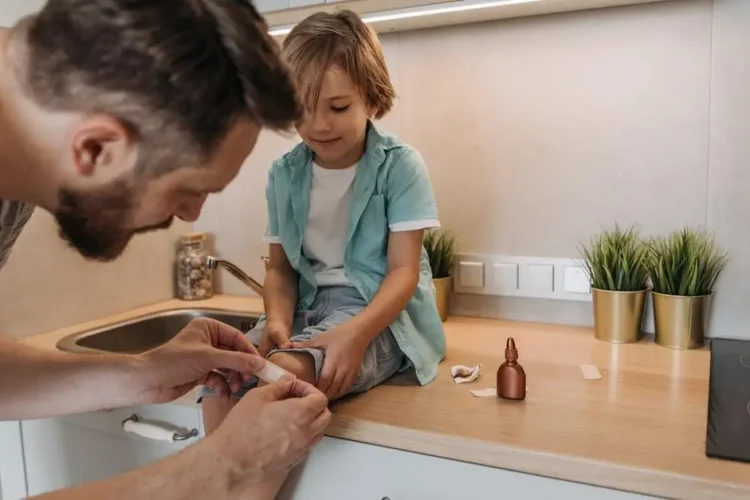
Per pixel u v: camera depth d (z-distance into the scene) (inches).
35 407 37.2
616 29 52.6
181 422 44.4
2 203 32.5
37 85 24.8
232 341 41.6
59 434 50.7
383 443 37.3
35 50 24.9
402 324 45.9
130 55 23.8
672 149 52.1
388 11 52.3
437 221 45.8
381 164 46.8
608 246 52.1
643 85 52.4
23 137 25.9
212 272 71.9
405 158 47.2
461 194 59.7
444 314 59.4
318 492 39.8
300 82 42.4
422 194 46.3
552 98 55.4
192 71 24.4
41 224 57.2
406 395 41.9
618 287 51.7
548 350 50.3
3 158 26.4
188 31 24.5
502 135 57.6
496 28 56.5
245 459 30.9
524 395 40.5
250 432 31.5
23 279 56.1
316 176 49.1
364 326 41.3
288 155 50.3
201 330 40.7
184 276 69.9
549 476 33.4
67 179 26.5
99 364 37.8
